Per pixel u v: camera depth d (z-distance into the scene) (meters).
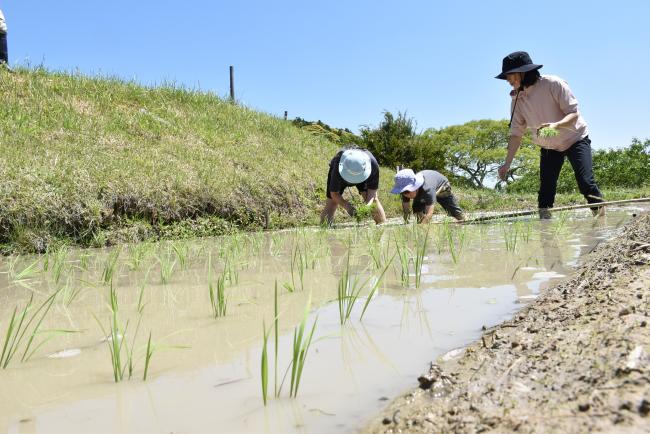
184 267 3.70
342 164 6.45
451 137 40.06
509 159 6.23
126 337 2.04
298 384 1.44
